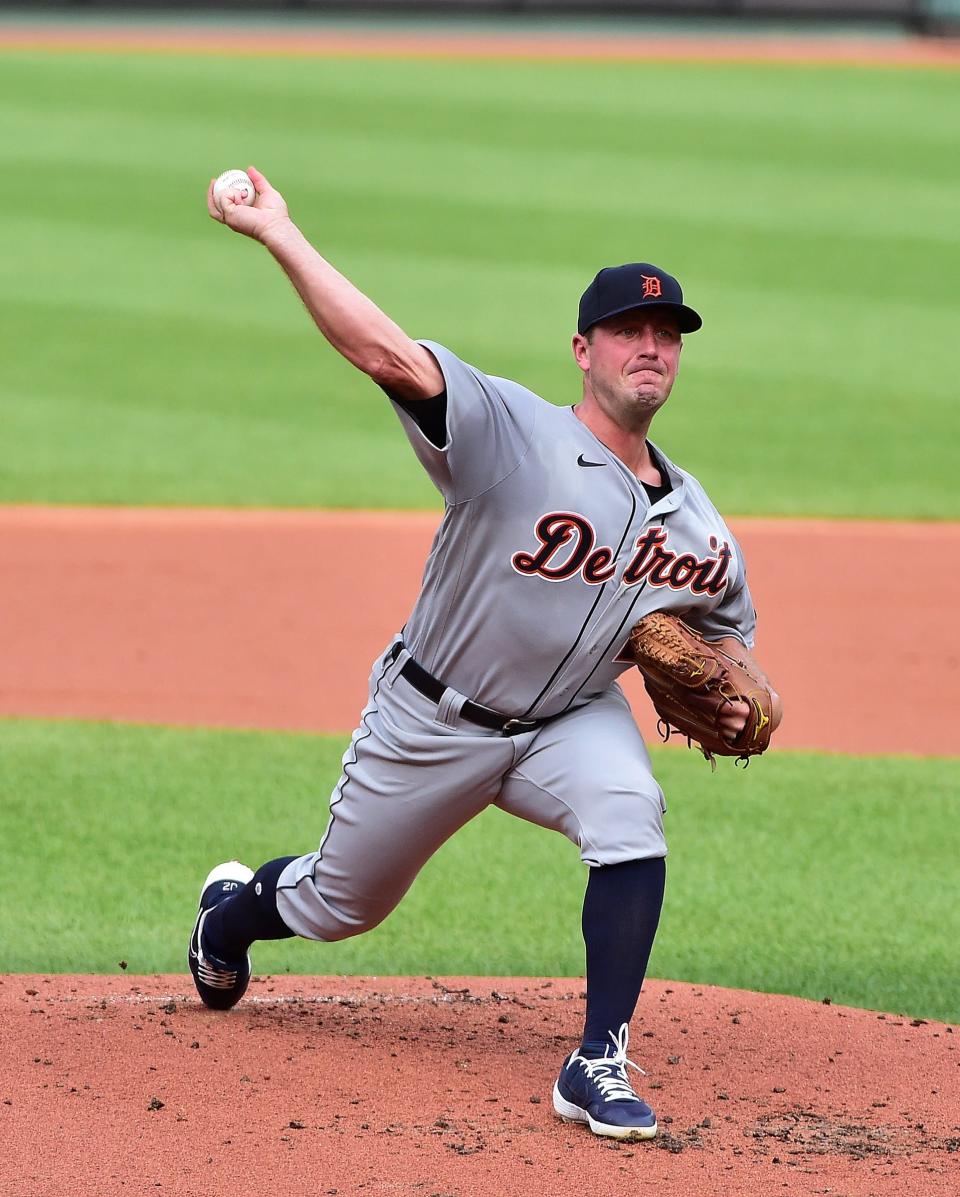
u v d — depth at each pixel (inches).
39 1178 468.8
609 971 517.0
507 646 524.4
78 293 2551.7
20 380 2112.5
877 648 1278.3
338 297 490.3
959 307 2603.3
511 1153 492.4
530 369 2150.6
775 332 2437.3
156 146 3464.6
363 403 2085.4
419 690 539.8
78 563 1438.2
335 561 1471.5
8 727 1051.9
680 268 2760.8
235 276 2696.9
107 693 1133.1
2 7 4854.8
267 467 1788.9
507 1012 641.0
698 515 543.5
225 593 1373.0
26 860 830.5
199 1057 566.9
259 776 970.7
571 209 3095.5
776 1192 470.0
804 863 856.9
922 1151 506.6
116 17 4854.8
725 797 962.1
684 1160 492.4
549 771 534.9
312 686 1162.0
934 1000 688.4
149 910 770.8
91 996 645.9
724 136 3698.3
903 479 1788.9
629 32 4830.2
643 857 517.3
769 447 1903.3
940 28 4827.8
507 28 4864.7
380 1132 506.0
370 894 569.3
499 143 3575.3
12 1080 540.4
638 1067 551.5
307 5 4864.7
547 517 513.7
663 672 532.7
